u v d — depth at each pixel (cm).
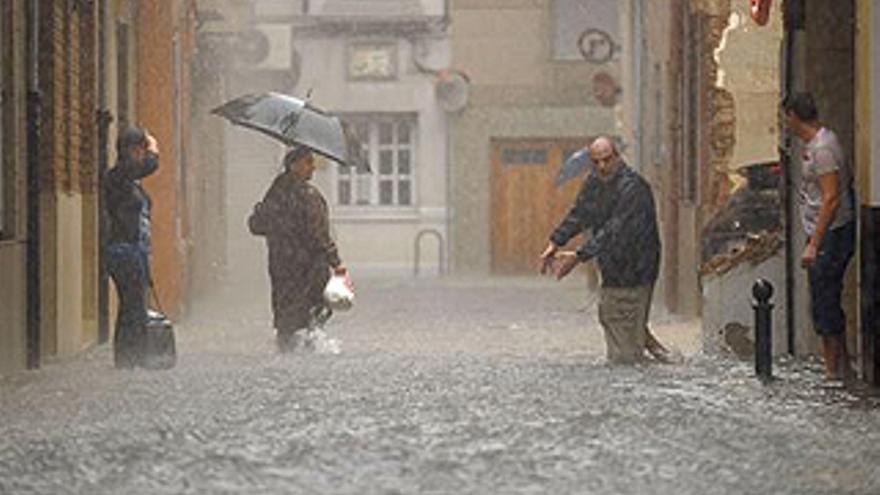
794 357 3878
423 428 2577
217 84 7631
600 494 1967
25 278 3800
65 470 2177
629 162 7962
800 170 3888
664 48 6450
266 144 9088
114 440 2450
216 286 7688
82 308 4619
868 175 3266
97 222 4653
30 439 2467
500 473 2125
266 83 9725
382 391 3172
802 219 3481
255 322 5538
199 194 7019
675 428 2573
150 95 5547
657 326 5209
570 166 6378
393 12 9925
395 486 2020
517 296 7400
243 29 8212
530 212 9981
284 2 9962
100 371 3684
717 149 5122
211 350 4325
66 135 4222
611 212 3822
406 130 10050
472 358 4025
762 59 5100
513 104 9962
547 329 5225
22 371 3703
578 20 9962
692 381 3359
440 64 10006
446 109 9962
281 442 2420
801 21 3966
